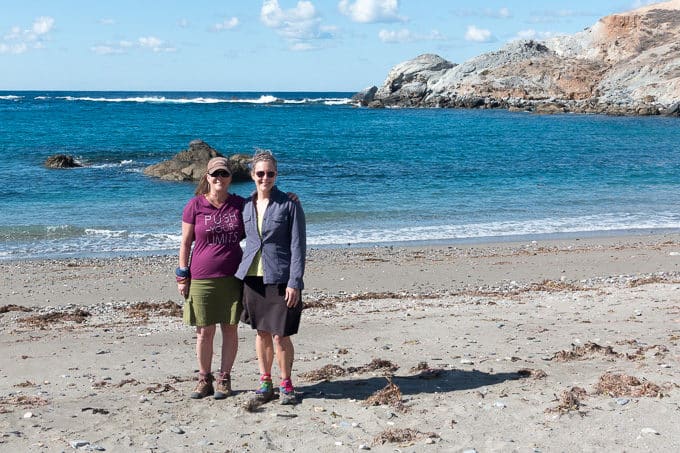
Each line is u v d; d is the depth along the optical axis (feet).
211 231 19.75
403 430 17.47
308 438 17.35
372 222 74.43
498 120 282.15
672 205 87.35
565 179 111.34
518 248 61.16
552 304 37.63
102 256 57.98
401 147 167.32
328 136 202.18
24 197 87.04
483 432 17.35
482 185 103.45
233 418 18.95
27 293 44.75
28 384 23.72
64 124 234.58
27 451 16.78
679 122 262.47
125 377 24.43
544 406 19.07
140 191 92.07
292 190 96.43
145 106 404.98
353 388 21.57
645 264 54.65
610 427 17.37
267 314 19.30
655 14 404.16
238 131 219.82
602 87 352.49
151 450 16.79
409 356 26.03
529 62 387.34
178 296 44.55
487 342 27.99
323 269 52.11
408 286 47.26
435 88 406.82
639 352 25.00
